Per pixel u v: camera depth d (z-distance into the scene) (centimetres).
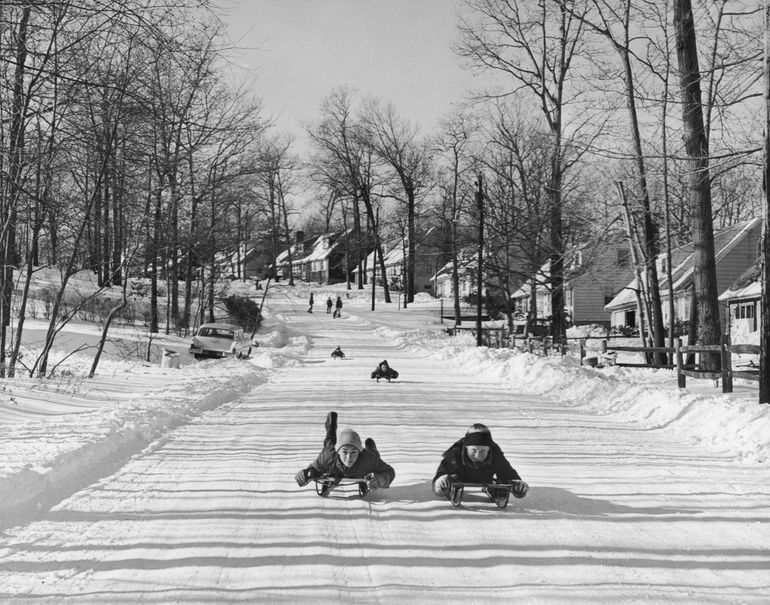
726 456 1055
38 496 792
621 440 1196
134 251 2300
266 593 516
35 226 1919
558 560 589
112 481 883
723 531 675
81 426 1180
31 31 1312
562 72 3822
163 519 714
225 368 2688
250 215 5378
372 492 830
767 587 528
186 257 4084
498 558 594
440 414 1517
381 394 1927
